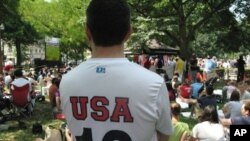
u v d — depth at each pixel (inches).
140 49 1019.9
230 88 581.3
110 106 77.5
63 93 82.3
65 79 82.7
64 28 2050.9
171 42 1177.4
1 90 522.3
